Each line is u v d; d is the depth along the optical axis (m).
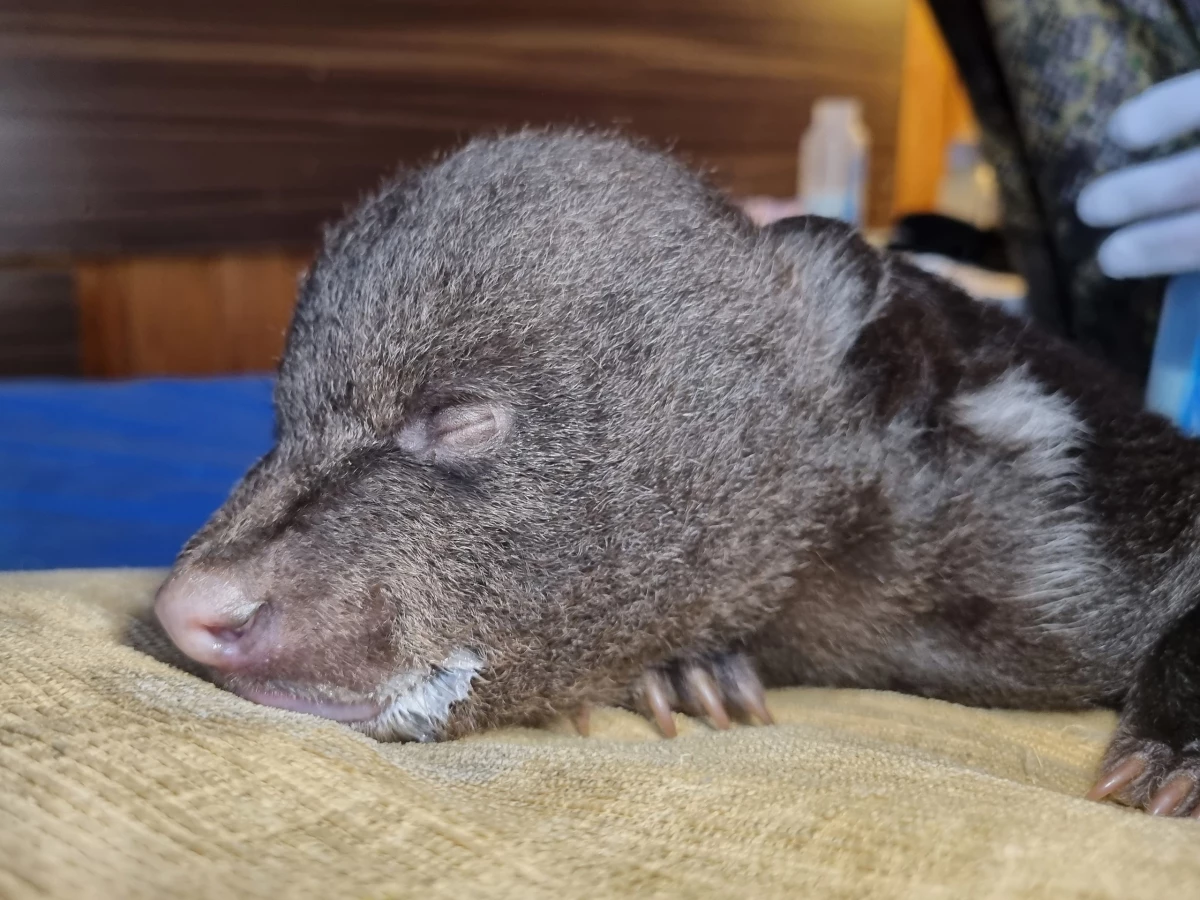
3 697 0.14
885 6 0.83
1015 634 0.20
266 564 0.17
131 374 0.63
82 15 0.58
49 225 0.60
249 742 0.13
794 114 0.82
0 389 0.50
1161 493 0.21
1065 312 0.38
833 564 0.20
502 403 0.18
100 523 0.34
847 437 0.20
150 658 0.16
